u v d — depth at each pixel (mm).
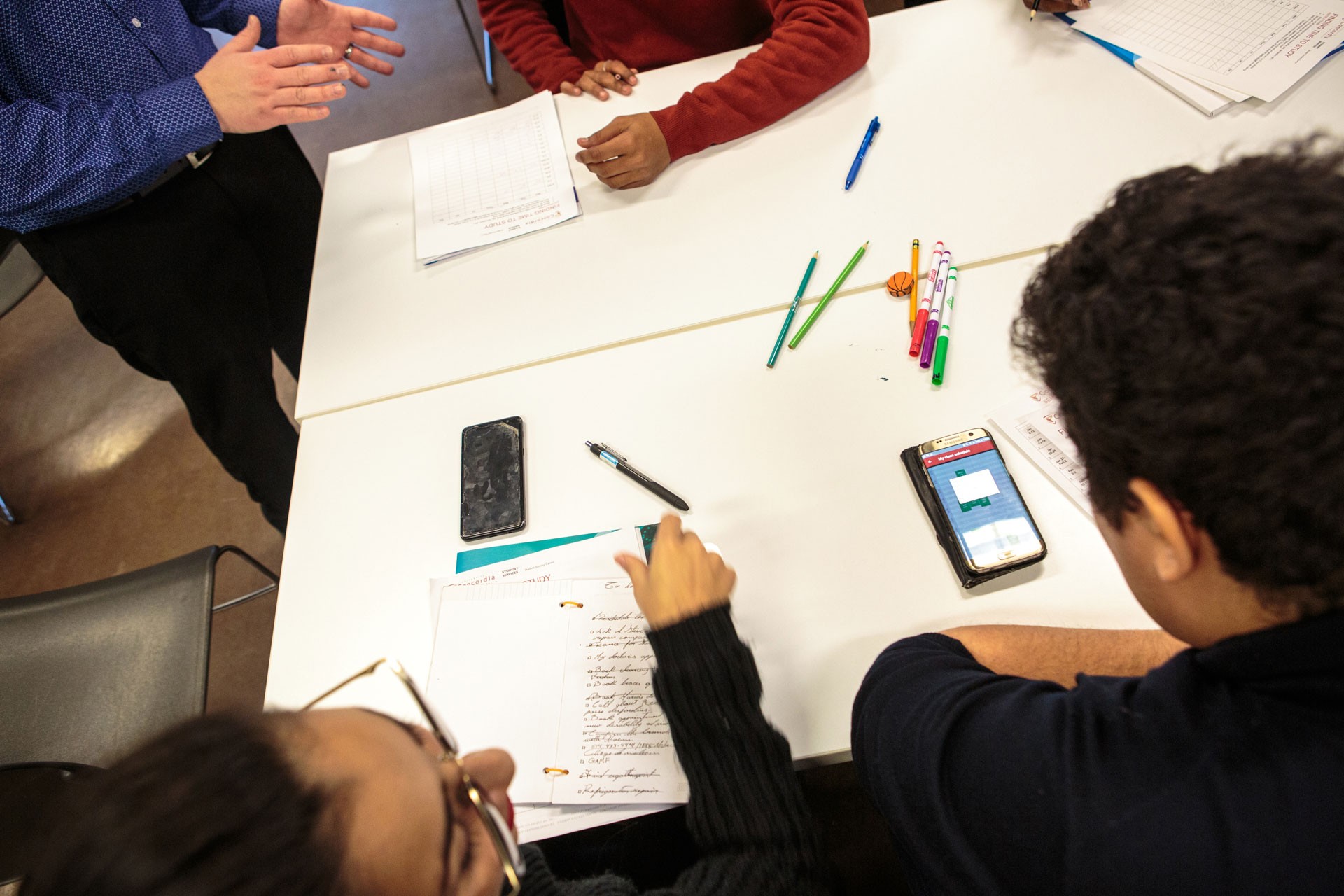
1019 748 450
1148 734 409
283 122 1182
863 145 1110
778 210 1083
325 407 1019
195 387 1426
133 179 1168
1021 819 436
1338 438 319
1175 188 399
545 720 732
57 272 1240
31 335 2246
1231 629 420
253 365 1496
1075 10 1194
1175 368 347
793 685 726
